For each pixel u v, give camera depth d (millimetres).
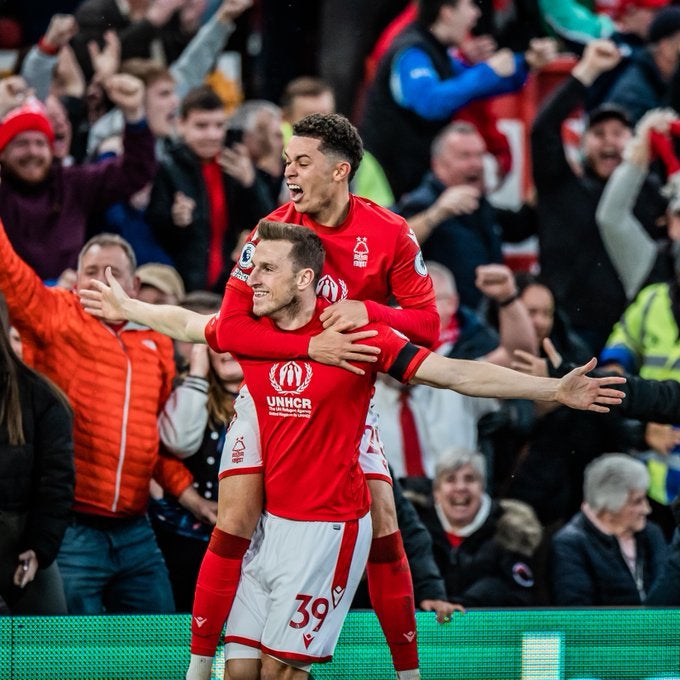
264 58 25969
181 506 18641
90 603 17641
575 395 13438
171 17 24797
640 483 20000
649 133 24344
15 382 16719
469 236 23469
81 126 23656
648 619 17906
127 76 21906
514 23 27219
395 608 15055
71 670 16281
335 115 14367
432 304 14867
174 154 22703
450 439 20781
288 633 14070
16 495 16641
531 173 25047
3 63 24953
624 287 24641
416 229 23141
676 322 22594
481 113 25453
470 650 17250
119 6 24516
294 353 13875
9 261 17359
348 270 14461
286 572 14078
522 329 21969
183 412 18281
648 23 27766
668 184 24750
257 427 14469
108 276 15469
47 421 16891
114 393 17969
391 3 25516
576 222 24594
